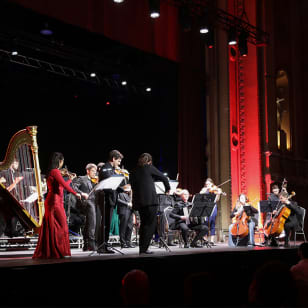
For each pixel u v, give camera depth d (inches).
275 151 479.5
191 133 454.6
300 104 548.1
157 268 210.4
